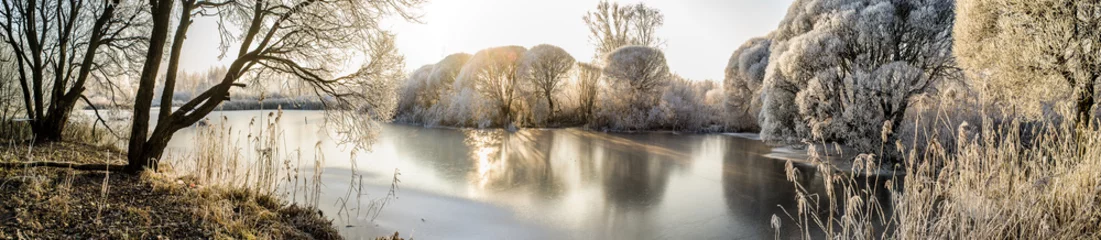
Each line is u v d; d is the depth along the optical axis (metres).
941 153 5.06
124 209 5.65
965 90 11.80
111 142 13.08
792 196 11.23
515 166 15.80
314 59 9.52
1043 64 9.12
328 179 11.96
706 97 43.72
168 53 12.56
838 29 18.19
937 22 17.30
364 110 9.97
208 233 5.37
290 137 23.73
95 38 11.03
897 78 14.62
